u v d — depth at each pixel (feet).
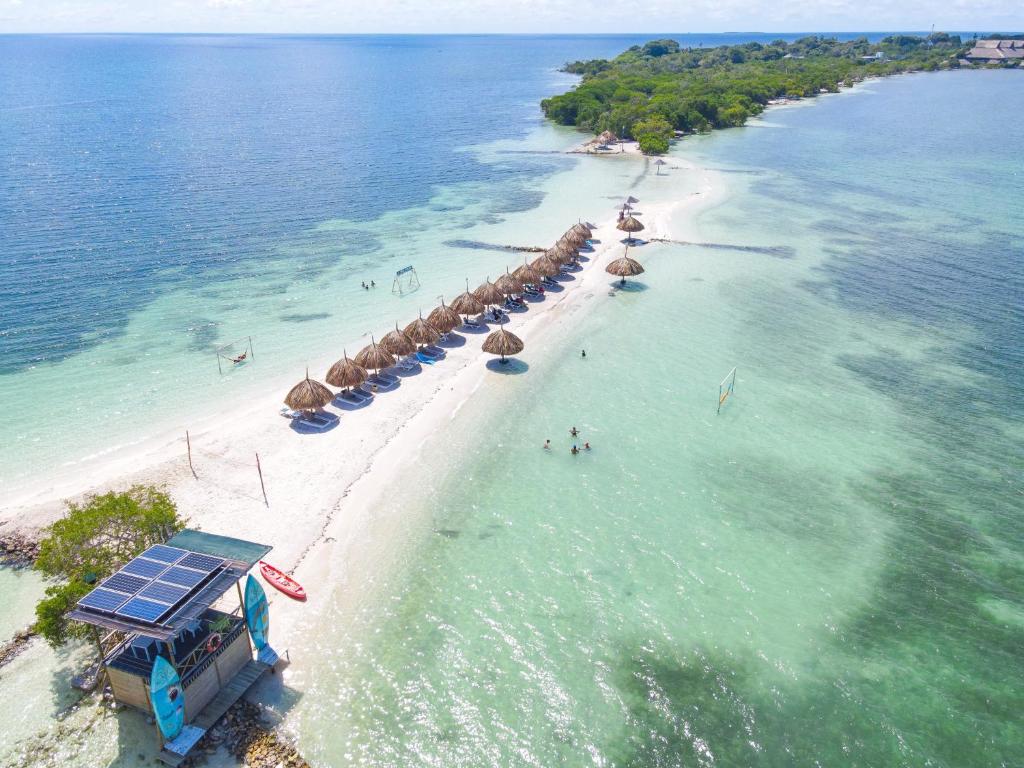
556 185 286.87
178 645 62.85
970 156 343.46
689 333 149.79
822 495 98.78
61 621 65.87
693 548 88.07
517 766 61.52
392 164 325.21
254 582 67.36
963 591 82.58
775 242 212.64
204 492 94.43
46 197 247.70
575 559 85.81
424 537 88.79
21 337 140.46
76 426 109.91
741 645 74.49
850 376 132.05
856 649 74.43
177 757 59.77
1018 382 130.31
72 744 61.41
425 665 71.05
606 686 69.41
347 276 179.32
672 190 276.82
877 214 244.63
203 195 258.37
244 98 601.21
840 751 63.87
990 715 67.62
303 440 107.96
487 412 118.32
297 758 61.26
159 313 154.30
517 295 164.55
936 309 163.53
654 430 113.91
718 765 62.34
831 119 463.42
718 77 569.23
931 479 102.58
